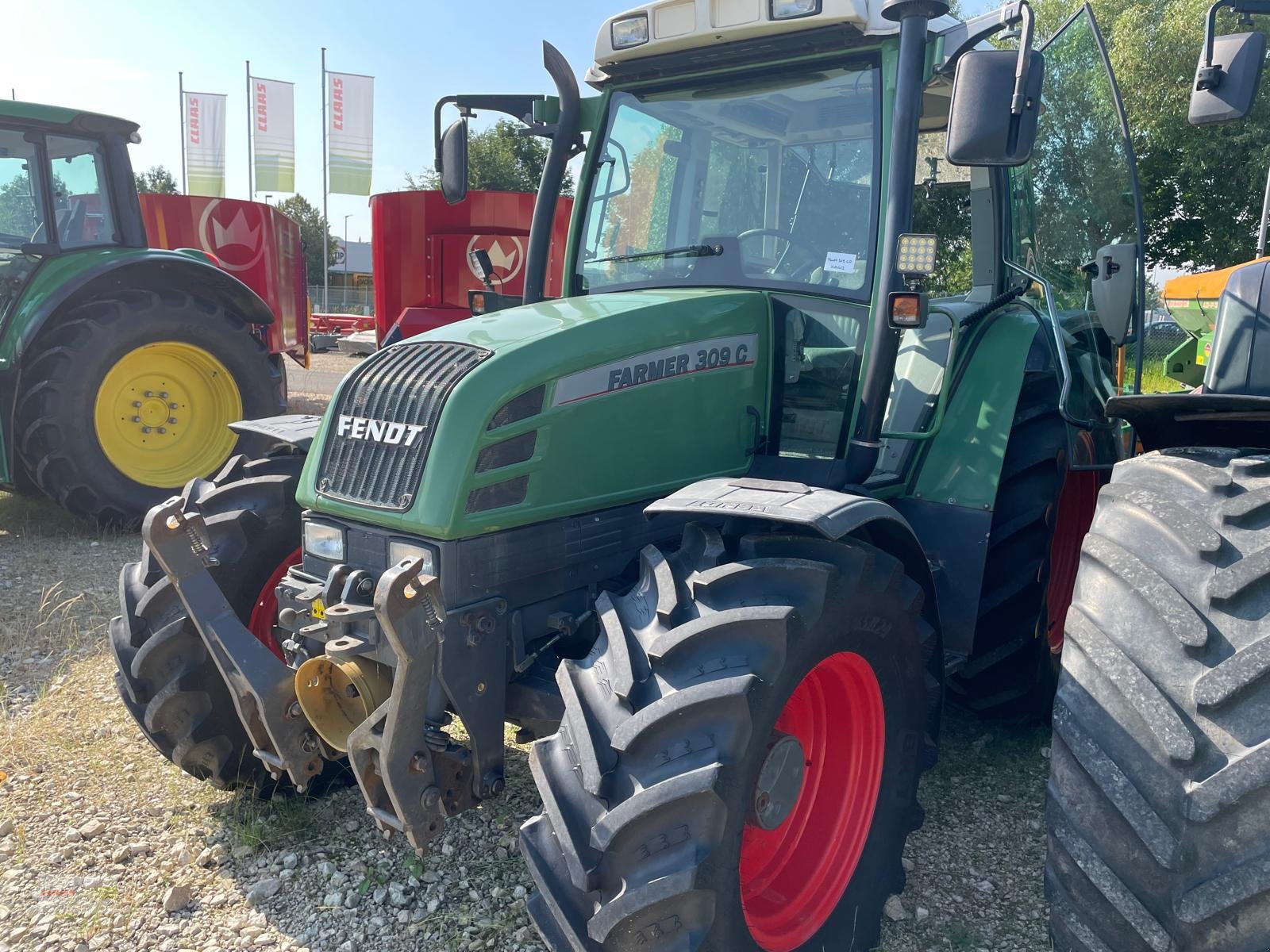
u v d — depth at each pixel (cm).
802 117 297
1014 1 250
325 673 244
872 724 245
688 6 293
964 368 323
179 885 268
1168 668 180
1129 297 321
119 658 288
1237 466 200
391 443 242
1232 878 165
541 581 249
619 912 186
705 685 197
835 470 285
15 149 607
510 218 1017
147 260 616
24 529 628
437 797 223
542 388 243
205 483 316
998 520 319
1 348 594
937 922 255
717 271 308
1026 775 329
